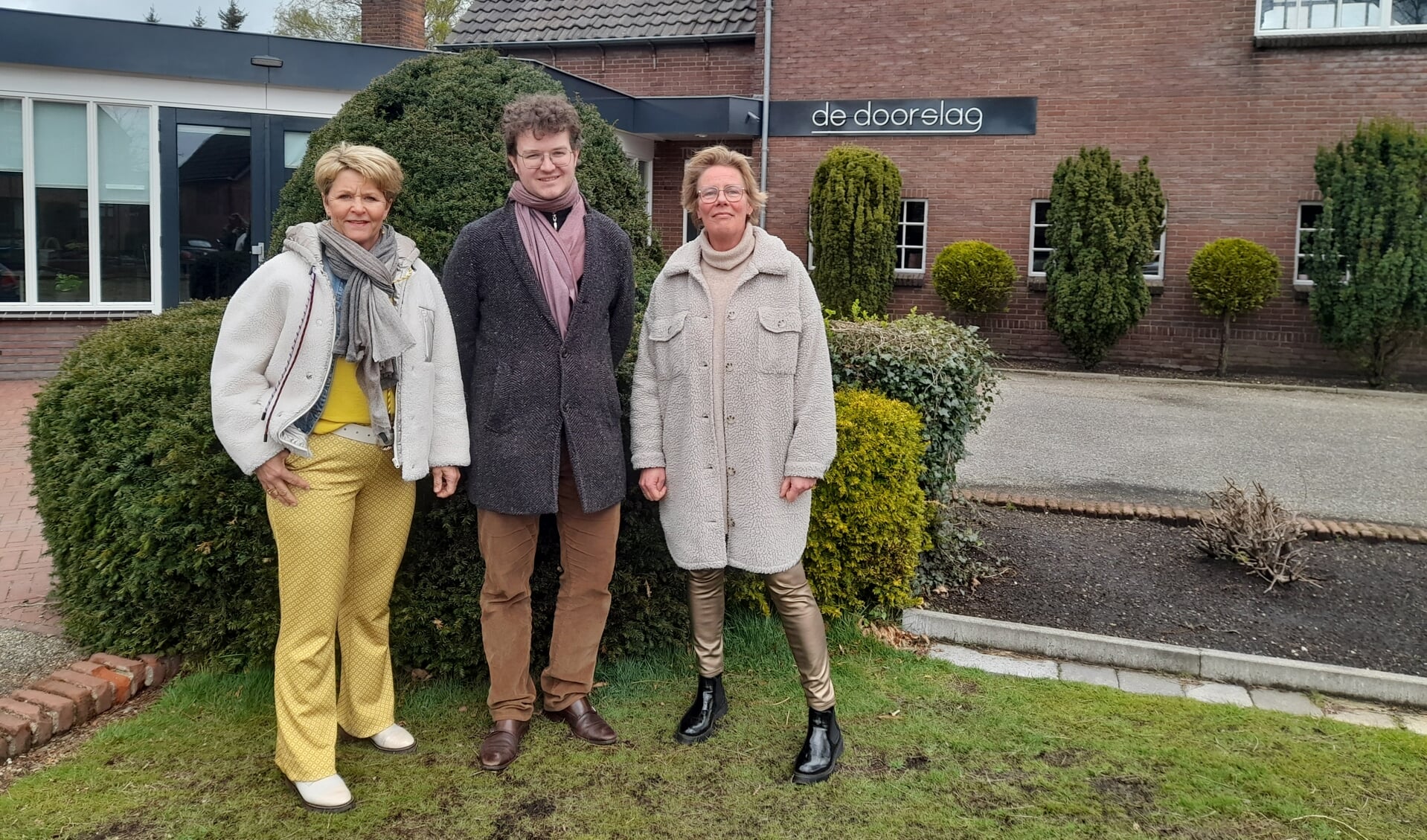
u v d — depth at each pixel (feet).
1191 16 41.11
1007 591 15.58
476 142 13.35
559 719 11.32
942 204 45.11
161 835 9.02
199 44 33.65
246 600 11.66
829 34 45.93
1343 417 31.94
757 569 10.29
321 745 9.56
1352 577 16.33
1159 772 10.37
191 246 34.99
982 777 10.26
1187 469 24.63
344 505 9.41
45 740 10.66
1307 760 10.65
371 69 35.76
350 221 9.30
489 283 10.18
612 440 10.50
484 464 10.11
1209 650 13.28
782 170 47.19
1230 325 41.34
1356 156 37.01
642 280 13.93
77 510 11.96
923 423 15.72
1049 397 35.35
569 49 51.62
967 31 44.09
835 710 10.82
